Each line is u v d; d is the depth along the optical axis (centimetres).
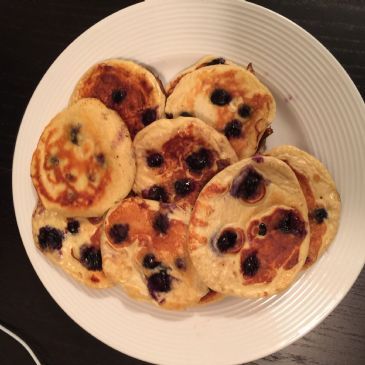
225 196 25
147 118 27
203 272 25
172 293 26
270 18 26
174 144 26
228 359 27
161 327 28
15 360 32
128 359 31
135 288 27
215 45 27
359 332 28
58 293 29
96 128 26
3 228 32
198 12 27
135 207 26
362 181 26
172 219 26
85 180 27
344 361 29
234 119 27
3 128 32
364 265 28
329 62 26
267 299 27
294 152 26
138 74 27
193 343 28
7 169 32
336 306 27
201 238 25
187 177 27
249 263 25
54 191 28
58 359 31
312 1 28
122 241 27
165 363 28
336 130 26
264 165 25
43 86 29
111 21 28
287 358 29
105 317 28
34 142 29
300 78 26
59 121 27
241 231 25
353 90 25
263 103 26
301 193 25
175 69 28
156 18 27
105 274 27
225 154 26
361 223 26
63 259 28
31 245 29
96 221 28
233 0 26
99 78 28
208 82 26
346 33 28
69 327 31
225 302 27
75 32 30
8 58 31
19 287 32
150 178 27
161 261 26
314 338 29
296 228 25
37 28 31
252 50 27
